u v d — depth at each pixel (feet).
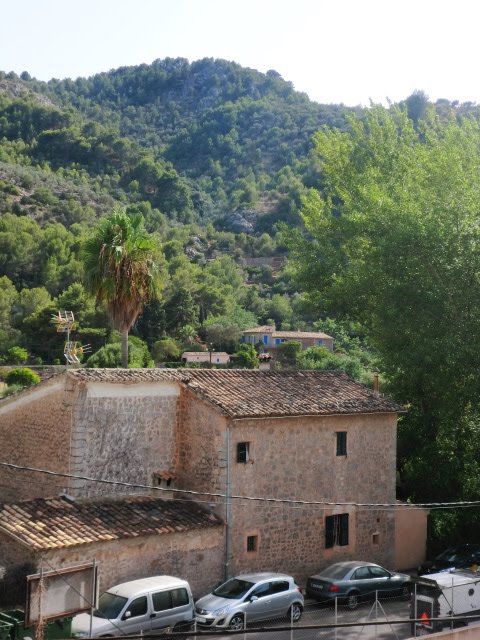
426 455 105.81
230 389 84.89
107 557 67.97
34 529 66.08
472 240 103.40
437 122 131.34
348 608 75.20
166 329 356.59
